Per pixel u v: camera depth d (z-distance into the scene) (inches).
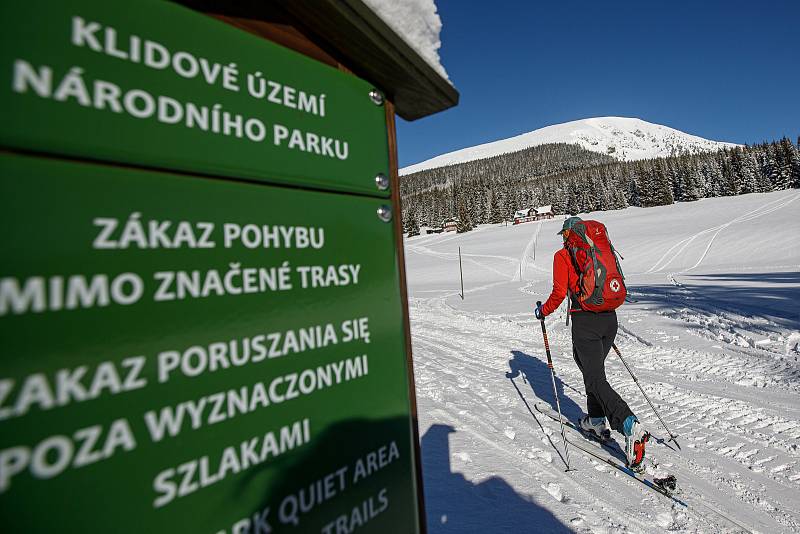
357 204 43.4
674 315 334.6
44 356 21.9
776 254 964.6
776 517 86.1
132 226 25.9
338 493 37.8
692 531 81.6
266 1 36.4
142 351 25.8
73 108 23.8
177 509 26.7
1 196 21.1
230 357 30.6
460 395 174.2
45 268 22.2
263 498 31.6
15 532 20.4
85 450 23.1
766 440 120.4
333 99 41.8
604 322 113.5
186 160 28.9
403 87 52.9
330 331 38.8
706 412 143.8
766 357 205.2
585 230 115.0
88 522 22.9
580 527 81.4
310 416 36.1
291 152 36.8
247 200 32.7
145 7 27.6
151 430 25.9
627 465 106.6
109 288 24.6
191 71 29.9
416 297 770.8
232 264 31.2
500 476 102.0
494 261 1550.2
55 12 23.6
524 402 162.9
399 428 45.8
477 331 353.7
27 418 21.2
